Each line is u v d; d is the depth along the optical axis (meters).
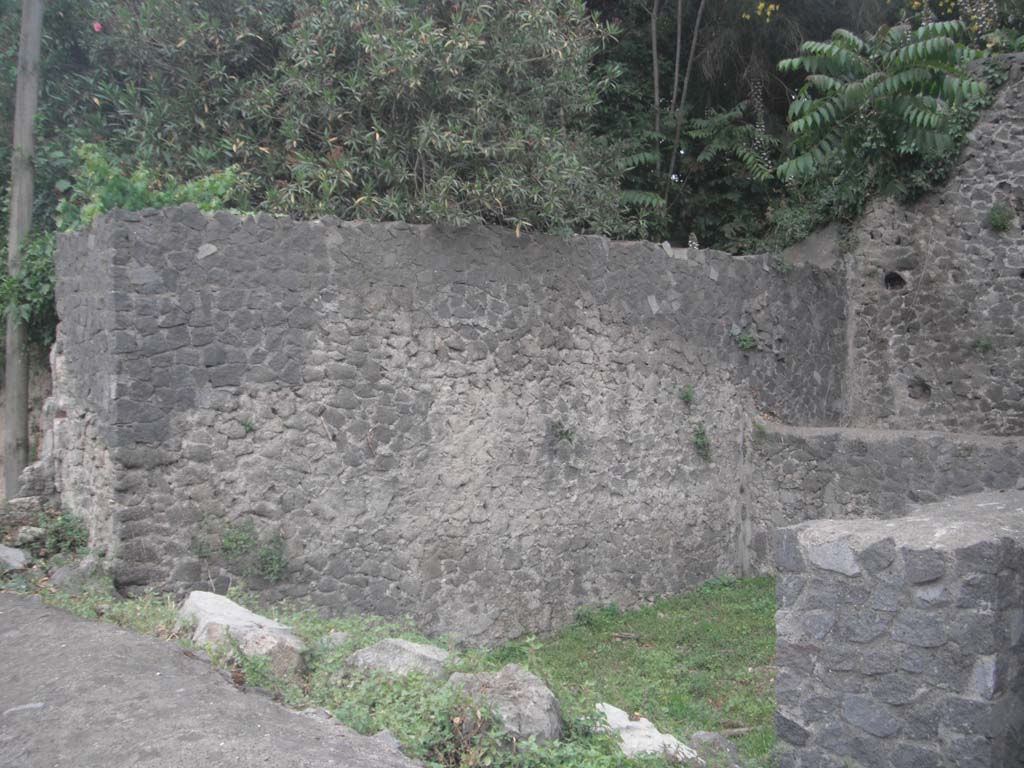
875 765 4.22
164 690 3.87
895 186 11.76
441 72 8.34
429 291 7.91
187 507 6.56
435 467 7.92
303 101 8.51
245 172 8.45
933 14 12.93
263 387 6.96
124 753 3.27
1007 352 11.34
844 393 12.30
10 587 5.91
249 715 3.70
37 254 8.43
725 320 10.64
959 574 4.05
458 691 4.12
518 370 8.55
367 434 7.50
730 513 10.70
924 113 10.75
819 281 11.96
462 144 8.23
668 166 14.38
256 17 9.02
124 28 8.89
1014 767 4.07
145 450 6.39
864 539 4.32
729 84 14.73
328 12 8.44
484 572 8.24
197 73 8.93
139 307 6.39
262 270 6.97
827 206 12.45
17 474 8.53
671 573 9.95
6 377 8.60
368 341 7.52
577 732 4.35
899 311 12.04
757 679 7.02
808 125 11.10
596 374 9.25
